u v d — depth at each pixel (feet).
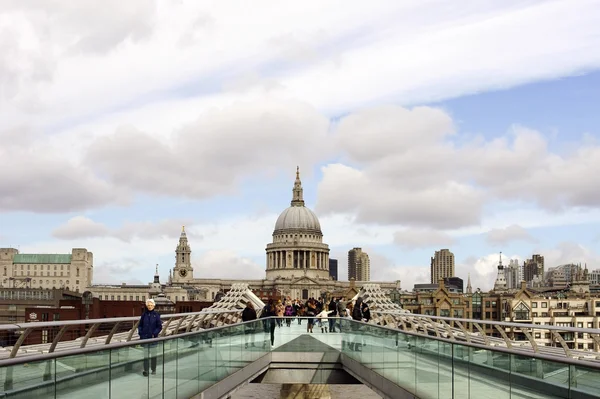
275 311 146.41
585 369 38.58
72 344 82.17
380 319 164.76
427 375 62.28
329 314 169.17
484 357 49.96
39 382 39.32
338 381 107.76
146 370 52.90
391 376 75.31
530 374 43.91
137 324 72.74
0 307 477.77
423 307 643.04
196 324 124.67
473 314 638.12
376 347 82.84
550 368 41.78
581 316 571.28
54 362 40.65
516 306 580.71
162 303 465.47
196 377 65.26
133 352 50.55
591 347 192.44
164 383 56.59
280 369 107.76
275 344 108.06
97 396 45.34
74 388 42.70
